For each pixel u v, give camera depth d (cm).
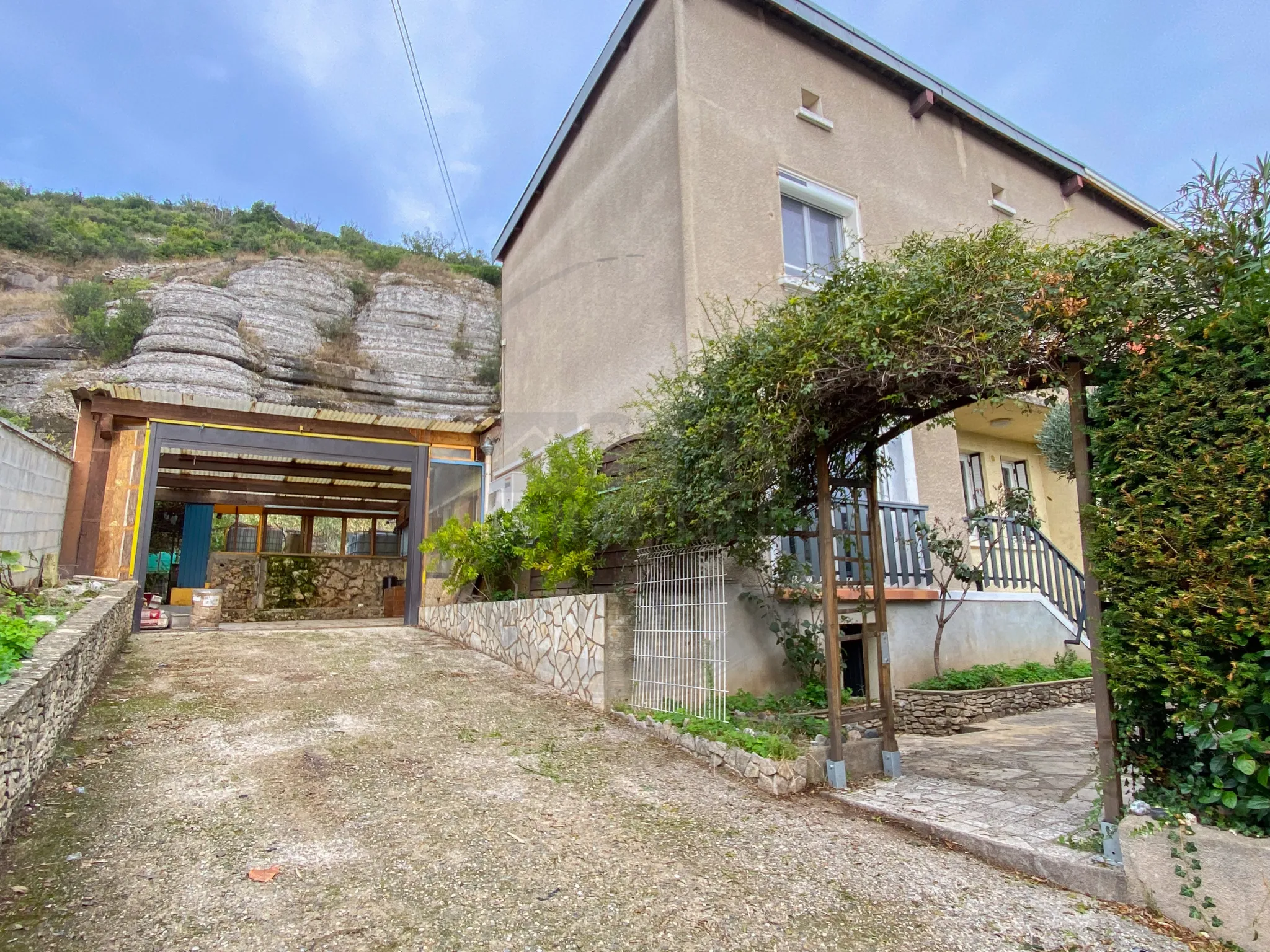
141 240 2566
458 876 302
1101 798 330
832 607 470
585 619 636
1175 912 281
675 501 527
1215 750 285
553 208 1094
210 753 441
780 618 630
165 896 271
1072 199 1159
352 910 270
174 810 352
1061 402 832
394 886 290
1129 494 307
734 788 436
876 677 695
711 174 757
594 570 720
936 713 652
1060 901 301
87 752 422
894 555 759
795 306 441
